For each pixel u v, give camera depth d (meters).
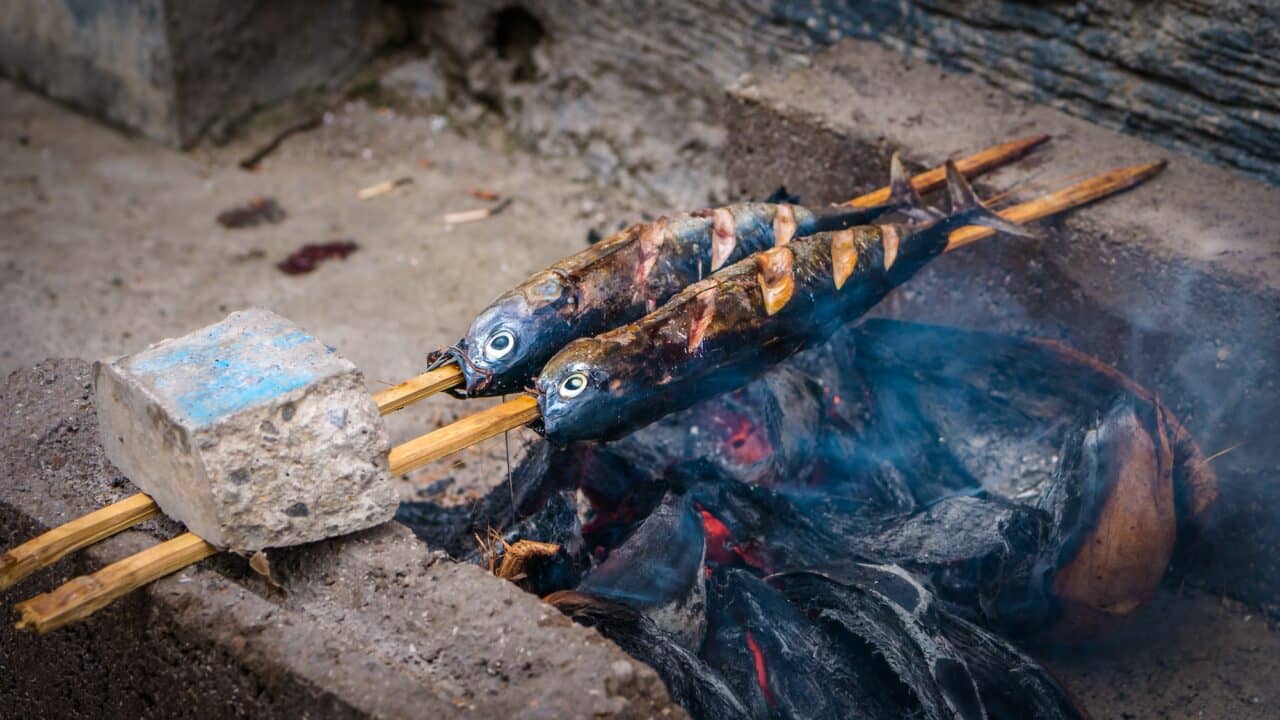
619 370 1.12
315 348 1.06
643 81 1.80
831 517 1.24
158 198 1.81
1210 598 1.29
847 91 1.48
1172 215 1.30
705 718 1.05
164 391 1.03
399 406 1.13
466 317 1.63
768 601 1.13
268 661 0.98
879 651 1.10
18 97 2.01
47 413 1.15
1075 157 1.38
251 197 1.82
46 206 1.79
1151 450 1.19
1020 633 1.22
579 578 1.15
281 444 1.02
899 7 1.55
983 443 1.31
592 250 1.21
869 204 1.32
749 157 1.51
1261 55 1.36
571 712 0.95
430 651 1.00
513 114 1.92
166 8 1.80
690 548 1.11
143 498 1.07
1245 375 1.25
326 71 1.99
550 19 1.86
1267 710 1.21
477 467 1.40
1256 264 1.24
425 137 1.95
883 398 1.30
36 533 1.08
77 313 1.62
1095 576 1.18
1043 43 1.47
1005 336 1.30
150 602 1.02
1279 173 1.38
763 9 1.66
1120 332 1.32
